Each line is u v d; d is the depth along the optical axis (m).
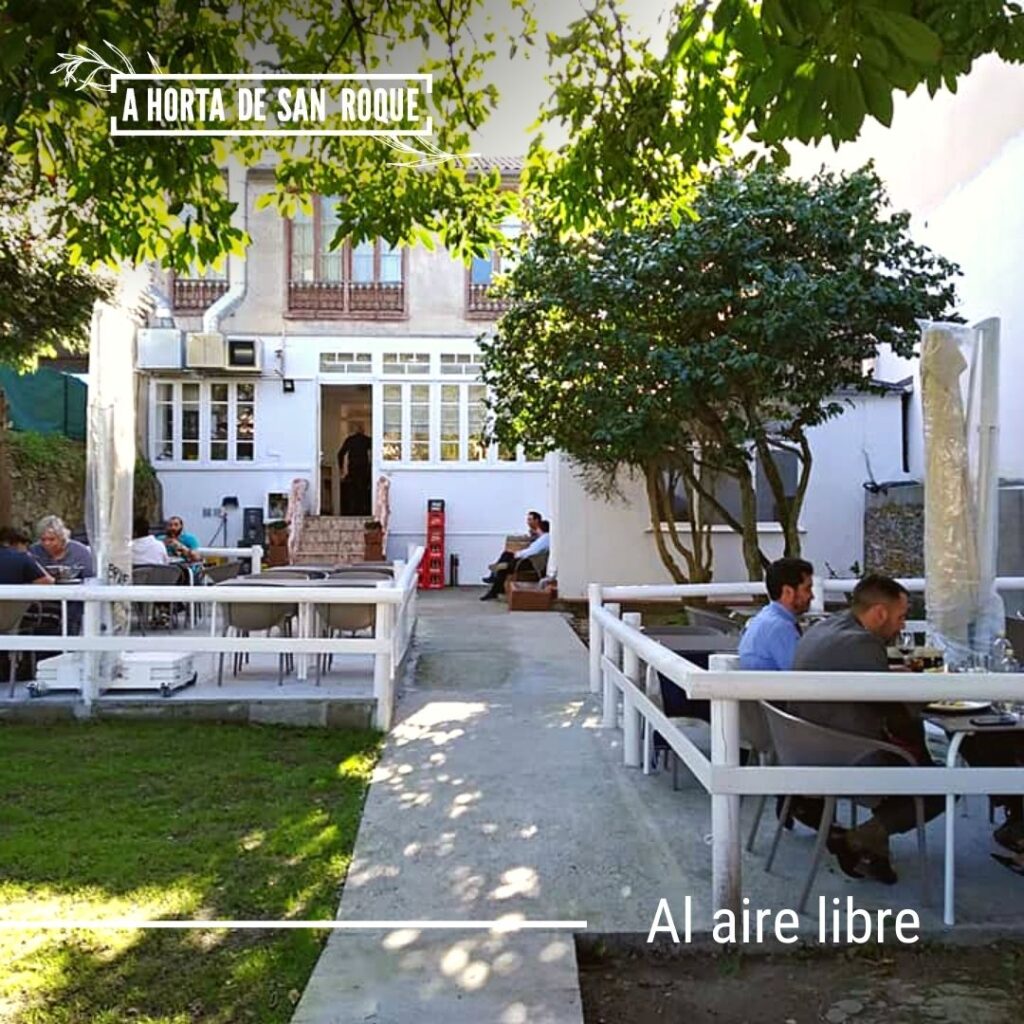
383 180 6.80
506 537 18.66
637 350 9.90
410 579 9.15
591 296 10.21
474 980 3.30
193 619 11.20
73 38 3.84
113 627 7.23
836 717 4.01
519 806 5.11
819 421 10.66
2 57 3.54
